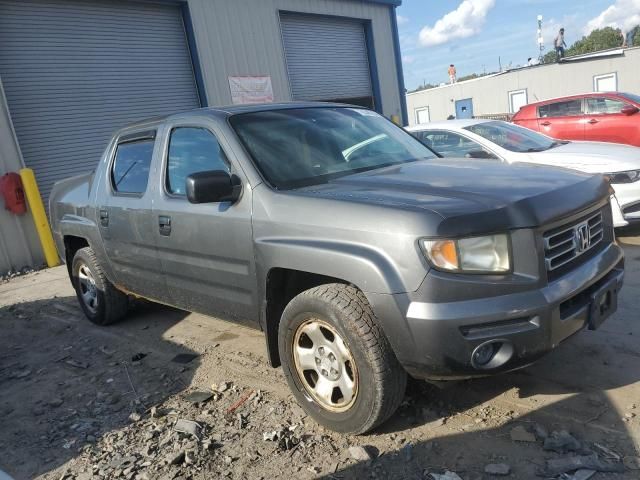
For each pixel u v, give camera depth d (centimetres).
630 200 609
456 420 301
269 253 307
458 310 247
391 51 1773
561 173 321
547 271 263
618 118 1108
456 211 255
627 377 326
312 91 1538
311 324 296
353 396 284
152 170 410
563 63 3212
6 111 883
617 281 302
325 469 272
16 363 473
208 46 1227
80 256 530
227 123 358
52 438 335
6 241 877
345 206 281
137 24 1123
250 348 439
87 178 531
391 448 282
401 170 344
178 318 535
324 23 1564
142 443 315
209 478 276
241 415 334
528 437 277
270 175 329
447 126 750
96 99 1061
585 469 249
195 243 363
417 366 261
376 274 259
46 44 988
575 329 274
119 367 435
